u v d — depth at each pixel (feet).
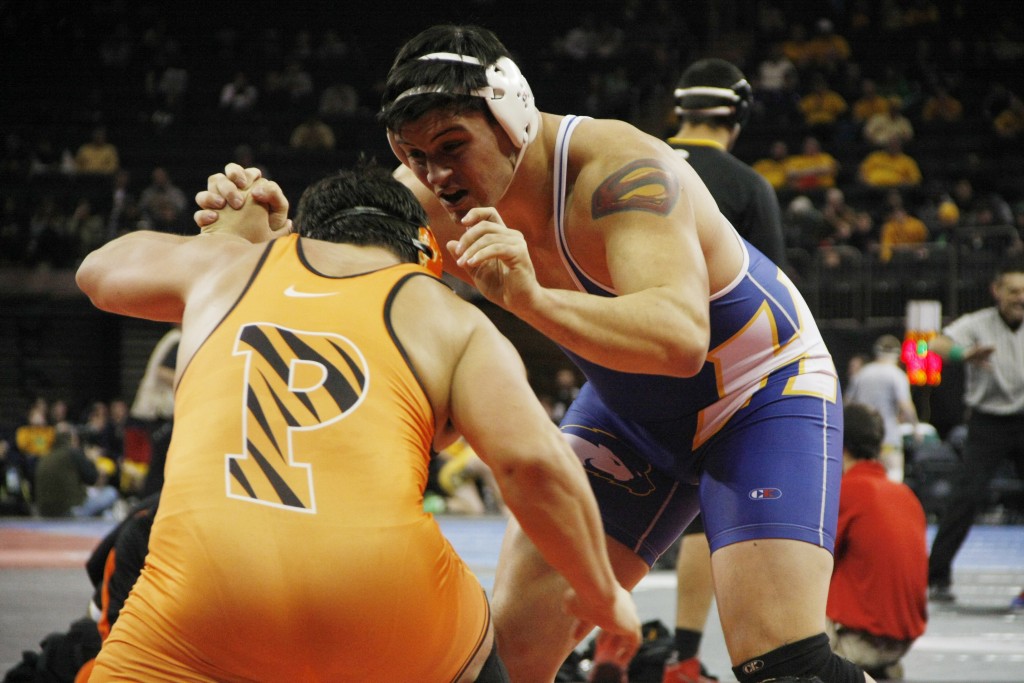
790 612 29.55
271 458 22.21
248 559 21.54
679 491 34.55
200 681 21.83
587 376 32.94
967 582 95.45
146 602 22.18
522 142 28.12
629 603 24.71
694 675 46.96
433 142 27.35
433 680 22.72
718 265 30.83
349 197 26.30
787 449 31.01
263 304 23.90
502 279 24.47
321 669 21.86
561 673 48.03
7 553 111.24
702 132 49.32
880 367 127.34
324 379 22.74
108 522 153.48
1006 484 150.41
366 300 23.65
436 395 23.38
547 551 23.68
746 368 31.71
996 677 53.47
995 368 84.58
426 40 27.43
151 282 25.71
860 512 53.88
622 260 27.09
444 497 159.74
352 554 21.62
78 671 43.47
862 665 53.26
